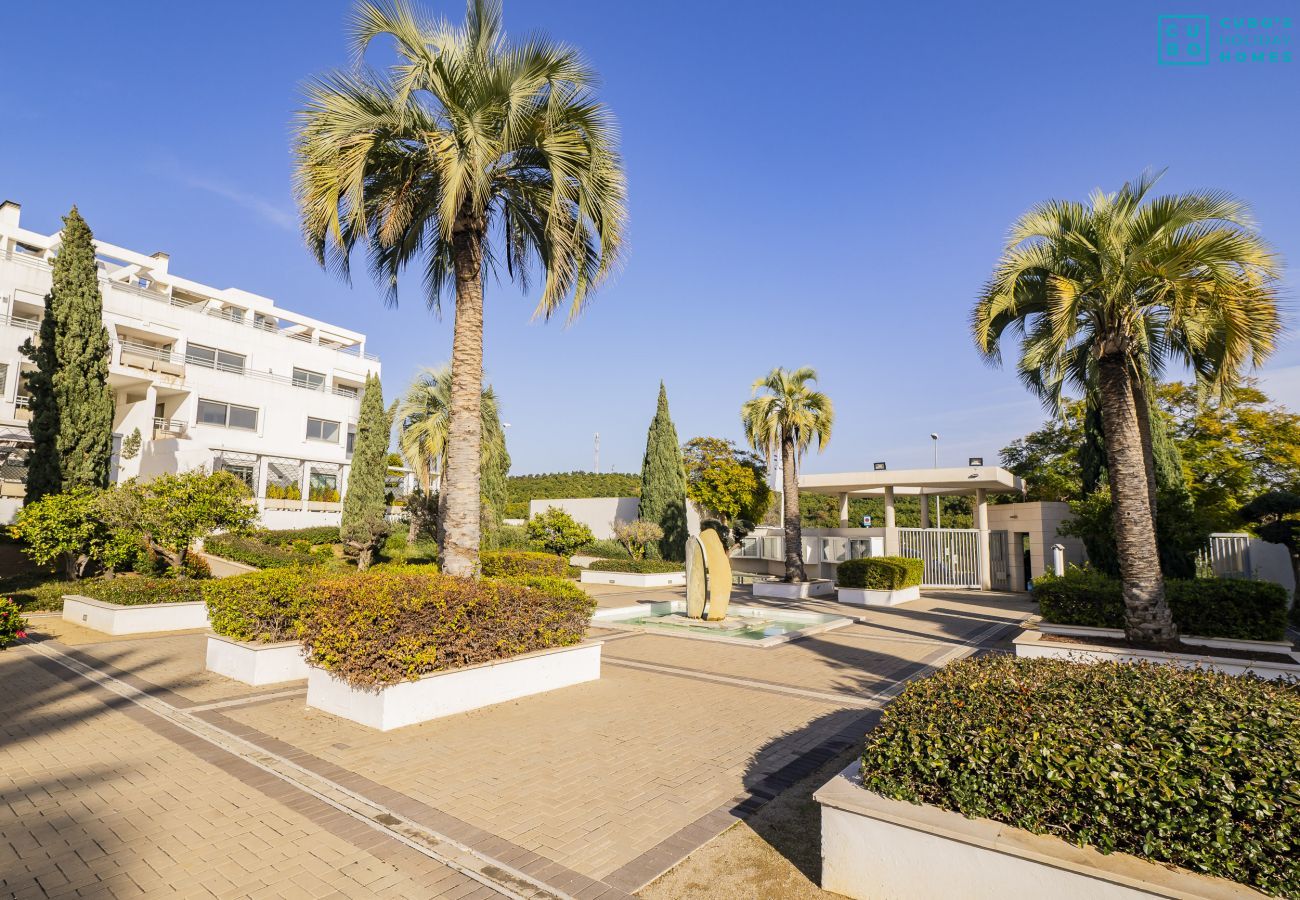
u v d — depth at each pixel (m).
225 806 4.65
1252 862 2.74
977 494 25.09
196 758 5.58
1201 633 9.80
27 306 23.27
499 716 6.95
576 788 5.06
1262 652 8.89
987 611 17.55
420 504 22.88
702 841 4.23
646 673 9.41
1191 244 8.37
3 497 20.08
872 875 3.46
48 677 8.48
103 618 11.91
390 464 37.06
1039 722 3.46
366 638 6.56
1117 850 3.03
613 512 32.41
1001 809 3.29
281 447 29.83
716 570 14.55
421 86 8.49
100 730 6.33
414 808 4.64
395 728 6.43
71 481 16.75
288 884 3.66
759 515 25.38
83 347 17.52
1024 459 31.36
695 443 26.42
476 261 9.29
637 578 24.36
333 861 3.92
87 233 17.97
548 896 3.59
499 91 8.38
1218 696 3.68
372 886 3.66
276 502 26.31
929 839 3.30
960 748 3.46
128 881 3.67
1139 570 9.32
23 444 20.64
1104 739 3.22
